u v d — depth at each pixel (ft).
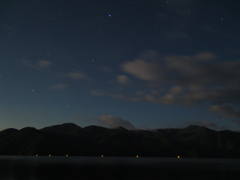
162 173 165.58
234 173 169.99
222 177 141.59
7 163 268.62
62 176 135.13
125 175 147.74
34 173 151.23
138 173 163.12
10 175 137.49
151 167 235.81
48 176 134.10
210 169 214.28
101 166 238.89
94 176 138.82
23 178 123.34
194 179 129.70
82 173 156.25
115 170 187.21
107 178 130.21
